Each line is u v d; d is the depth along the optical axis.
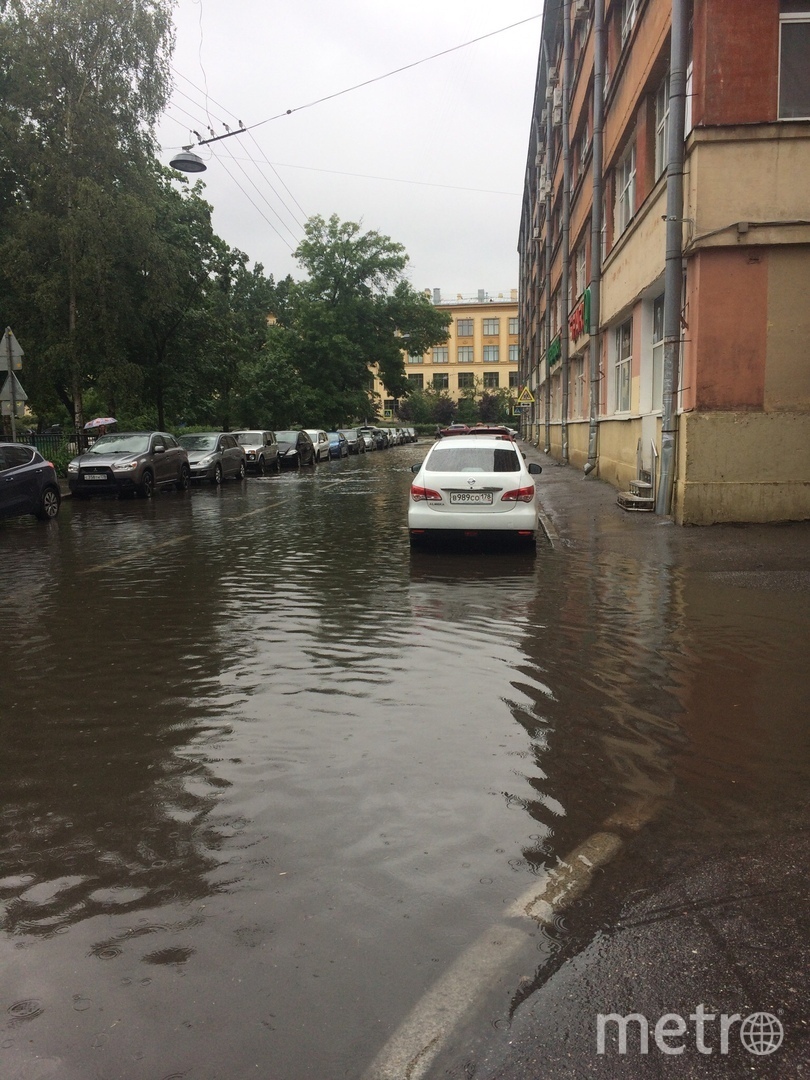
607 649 6.05
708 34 10.96
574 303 28.30
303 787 3.80
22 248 25.22
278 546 11.95
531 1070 2.11
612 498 15.93
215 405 49.38
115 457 20.38
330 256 58.41
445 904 2.83
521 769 3.96
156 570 10.00
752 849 3.18
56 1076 2.11
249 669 5.73
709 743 4.26
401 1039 2.21
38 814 3.59
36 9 25.53
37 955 2.60
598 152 19.12
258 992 2.40
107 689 5.35
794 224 11.01
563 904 2.82
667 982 2.42
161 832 3.40
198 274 31.70
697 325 11.40
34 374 27.30
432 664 5.77
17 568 10.34
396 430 70.06
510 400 95.12
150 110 27.19
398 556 10.75
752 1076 2.09
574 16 23.28
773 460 11.39
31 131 26.00
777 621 6.75
